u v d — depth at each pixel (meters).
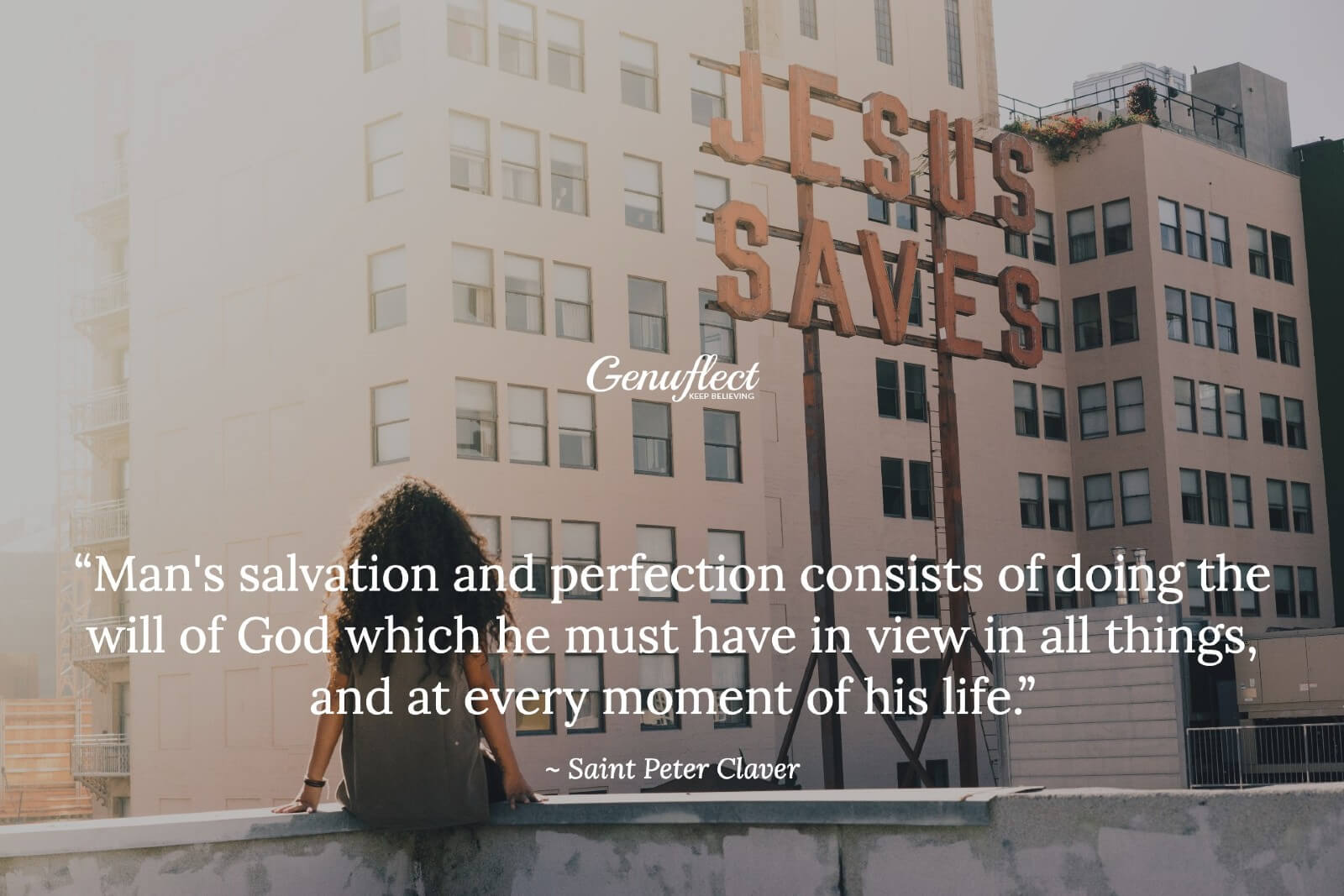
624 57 43.38
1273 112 67.12
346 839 5.37
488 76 39.72
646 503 41.50
